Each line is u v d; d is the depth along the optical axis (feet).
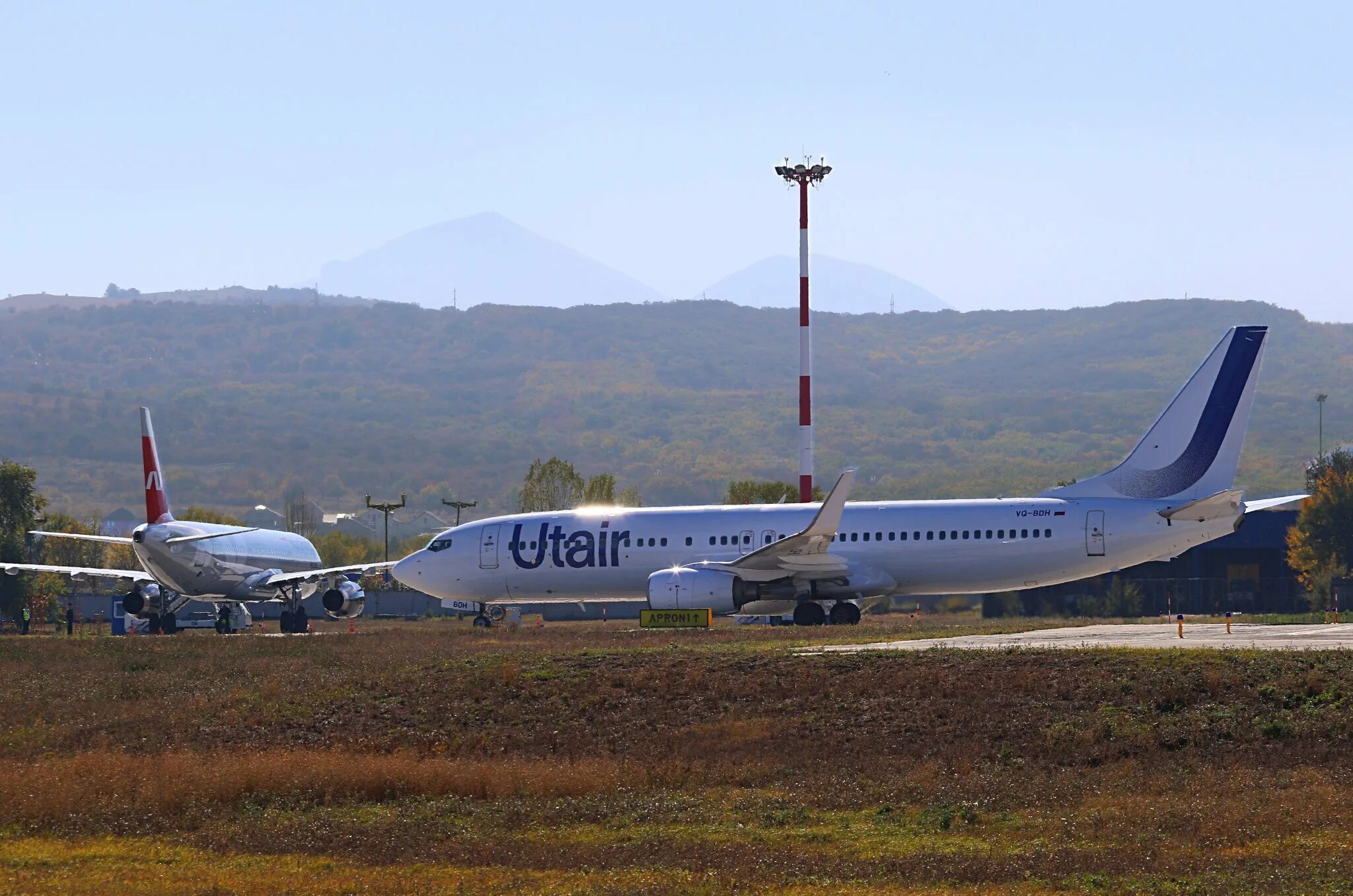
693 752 195.72
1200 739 187.11
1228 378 350.43
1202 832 133.69
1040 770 176.65
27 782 172.55
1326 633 296.30
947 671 228.84
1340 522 578.25
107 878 127.65
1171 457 355.36
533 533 398.62
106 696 269.85
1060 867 122.01
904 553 365.20
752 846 135.64
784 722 211.00
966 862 125.08
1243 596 557.74
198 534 451.94
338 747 211.41
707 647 278.26
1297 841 128.98
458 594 406.00
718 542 383.24
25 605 649.61
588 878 124.06
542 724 224.94
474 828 150.10
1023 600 556.10
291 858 136.46
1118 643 273.33
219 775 175.11
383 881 124.16
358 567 481.05
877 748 193.36
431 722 230.27
